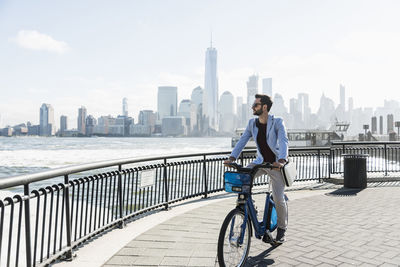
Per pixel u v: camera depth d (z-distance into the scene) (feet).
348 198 24.90
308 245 13.98
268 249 13.48
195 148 355.36
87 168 13.64
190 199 24.94
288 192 27.84
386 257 12.60
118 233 15.87
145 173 19.35
